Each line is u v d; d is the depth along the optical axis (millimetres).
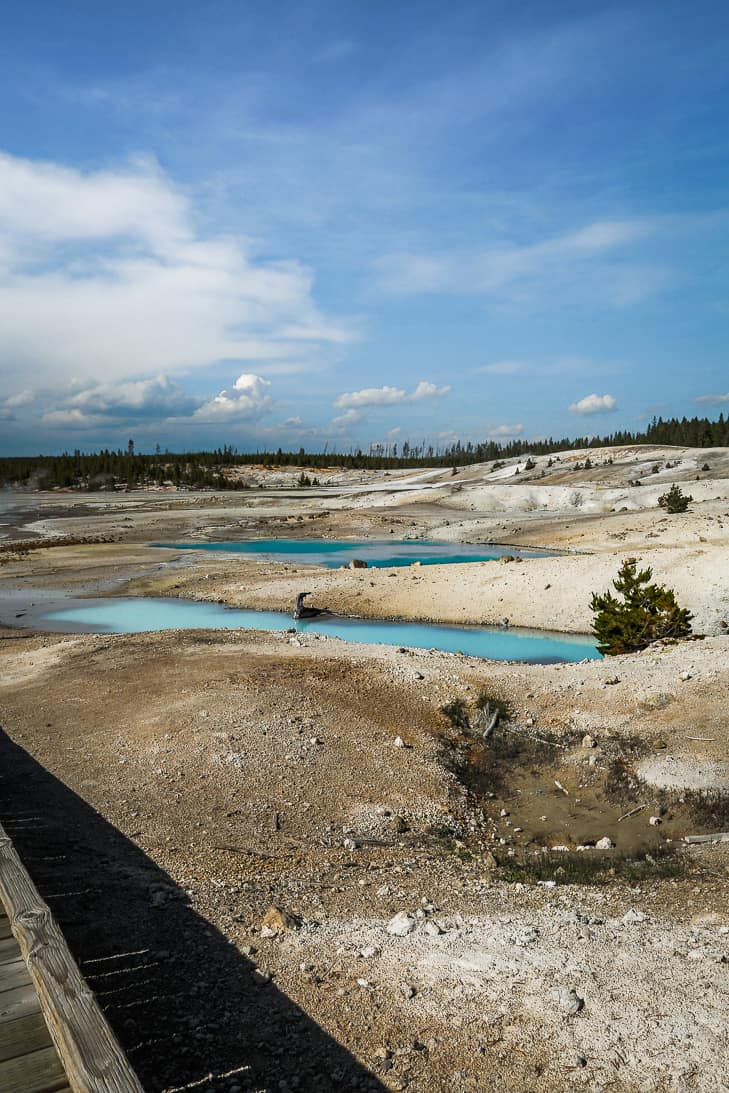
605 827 12250
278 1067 4879
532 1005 5516
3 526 82250
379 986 5898
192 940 6770
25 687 18641
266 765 13656
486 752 15898
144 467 169875
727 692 16312
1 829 6266
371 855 10477
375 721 16531
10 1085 3500
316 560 51188
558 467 111438
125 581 42438
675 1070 4703
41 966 4176
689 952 6258
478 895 8531
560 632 29734
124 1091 3295
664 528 53188
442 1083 4734
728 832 11117
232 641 23219
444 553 54844
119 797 11922
